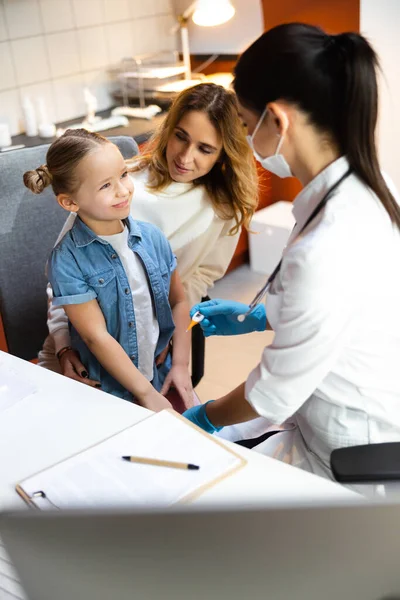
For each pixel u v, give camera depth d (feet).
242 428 4.60
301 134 3.15
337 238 3.05
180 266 5.62
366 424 3.59
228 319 4.93
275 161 3.36
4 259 5.40
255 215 10.68
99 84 10.97
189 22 11.60
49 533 1.43
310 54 2.94
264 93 3.07
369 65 2.93
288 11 10.28
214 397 7.75
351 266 3.07
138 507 1.40
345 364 3.48
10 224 5.36
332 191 3.17
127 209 4.21
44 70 10.07
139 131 9.67
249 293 10.24
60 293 4.34
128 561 1.42
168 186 5.30
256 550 1.37
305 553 1.36
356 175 3.19
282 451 4.06
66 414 3.57
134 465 3.12
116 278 4.44
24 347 5.74
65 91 10.46
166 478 3.01
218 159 5.18
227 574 1.40
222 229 5.65
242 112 3.28
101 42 10.77
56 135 9.80
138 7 11.18
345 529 1.34
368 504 1.34
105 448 3.24
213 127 4.79
